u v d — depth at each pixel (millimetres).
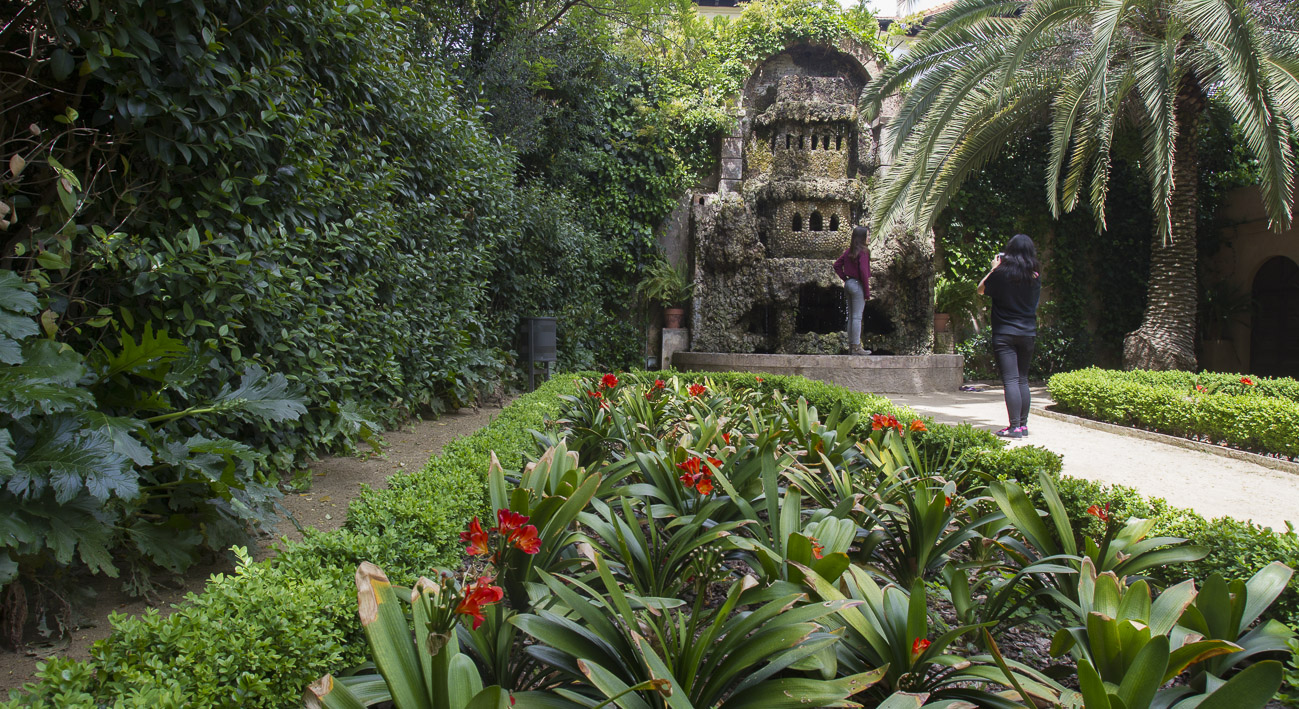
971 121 10102
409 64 5809
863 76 14180
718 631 1487
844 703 1287
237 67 3250
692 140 13695
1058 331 14148
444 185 6566
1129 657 1505
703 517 2340
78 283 2648
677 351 13211
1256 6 9141
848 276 11547
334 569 1925
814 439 3439
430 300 6203
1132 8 8750
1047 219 14203
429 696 1219
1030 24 8453
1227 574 2350
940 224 14086
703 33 13805
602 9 12320
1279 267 13922
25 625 2088
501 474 2215
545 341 9188
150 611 1568
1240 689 1213
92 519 2002
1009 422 6680
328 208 4293
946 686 1939
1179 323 10602
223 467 2406
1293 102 7926
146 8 2559
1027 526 2295
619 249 13305
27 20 2336
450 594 1239
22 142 2543
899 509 2639
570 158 12281
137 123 2578
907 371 11391
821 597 1665
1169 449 6082
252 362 3135
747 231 12633
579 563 1982
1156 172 8266
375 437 5098
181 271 2725
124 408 2537
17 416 1808
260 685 1460
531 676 1861
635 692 1444
